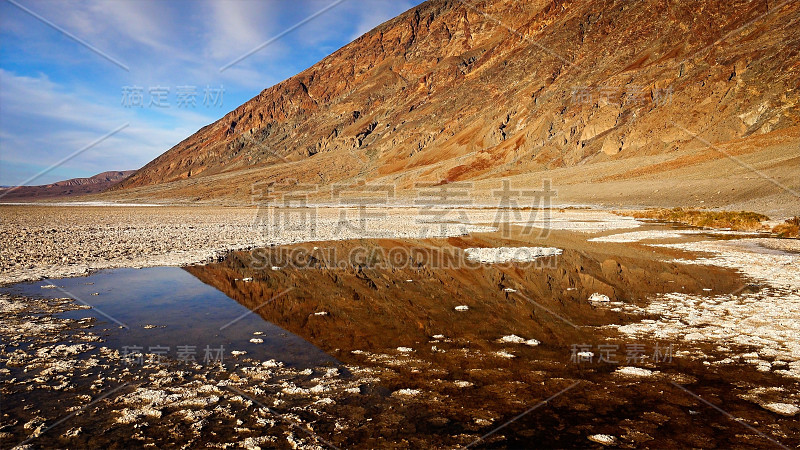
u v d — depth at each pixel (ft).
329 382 17.52
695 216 101.14
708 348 21.44
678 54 289.12
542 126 310.04
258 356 20.45
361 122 564.71
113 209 237.04
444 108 465.47
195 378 17.88
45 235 71.92
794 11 248.11
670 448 12.78
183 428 13.79
